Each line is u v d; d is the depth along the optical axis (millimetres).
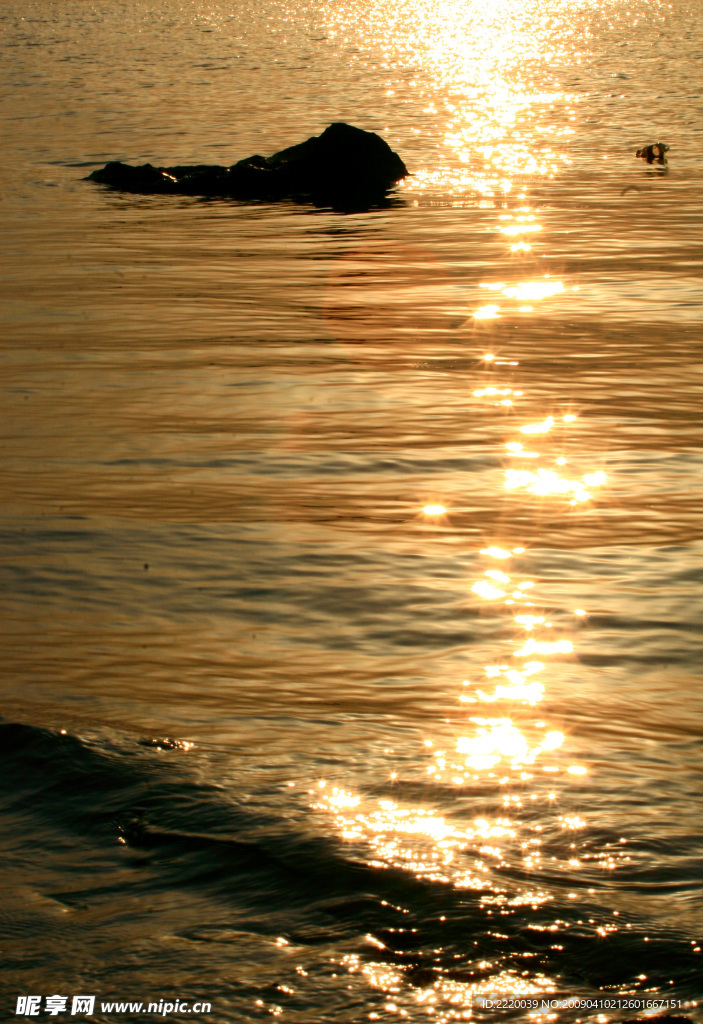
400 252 32406
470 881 5383
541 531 12711
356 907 5191
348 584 11109
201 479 14523
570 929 5020
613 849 5715
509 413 17578
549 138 57375
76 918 5184
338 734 7551
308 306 25484
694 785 6629
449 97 75875
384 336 22781
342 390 18859
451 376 19797
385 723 7859
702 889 5367
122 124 61562
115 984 4711
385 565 11633
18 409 17688
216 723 7789
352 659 9320
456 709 8203
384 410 17734
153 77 85750
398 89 80625
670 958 4840
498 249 32594
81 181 45969
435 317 24500
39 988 4691
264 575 11352
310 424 16984
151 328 23312
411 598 10758
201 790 6340
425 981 4734
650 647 9578
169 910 5230
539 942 4957
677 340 22172
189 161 50781
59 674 8930
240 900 5297
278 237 35125
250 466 15055
